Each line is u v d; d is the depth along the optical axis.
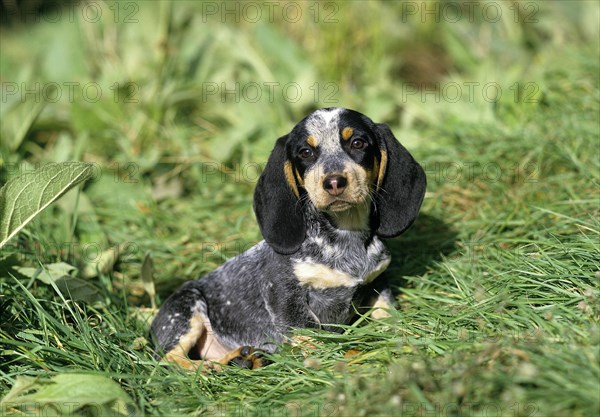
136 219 6.45
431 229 5.72
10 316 4.67
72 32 8.97
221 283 4.99
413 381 3.44
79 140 7.14
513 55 8.62
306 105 7.87
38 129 7.77
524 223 5.42
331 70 8.66
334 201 4.27
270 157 4.71
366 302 4.79
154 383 4.07
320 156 4.43
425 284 5.01
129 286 5.70
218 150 7.13
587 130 6.28
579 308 3.95
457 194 6.08
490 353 3.53
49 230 5.92
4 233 4.50
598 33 8.95
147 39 8.73
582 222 4.83
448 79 8.43
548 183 5.89
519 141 6.39
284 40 8.41
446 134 6.86
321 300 4.63
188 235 6.24
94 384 3.77
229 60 8.61
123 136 7.52
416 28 9.91
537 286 4.30
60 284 4.89
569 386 3.22
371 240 4.60
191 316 4.87
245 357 4.46
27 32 12.28
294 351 4.30
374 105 7.75
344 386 3.68
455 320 4.11
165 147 7.50
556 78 7.61
